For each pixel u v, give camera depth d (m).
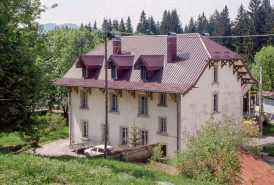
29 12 23.89
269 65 61.38
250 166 21.95
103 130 33.66
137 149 25.14
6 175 11.66
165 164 23.73
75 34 56.88
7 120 21.31
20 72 21.09
